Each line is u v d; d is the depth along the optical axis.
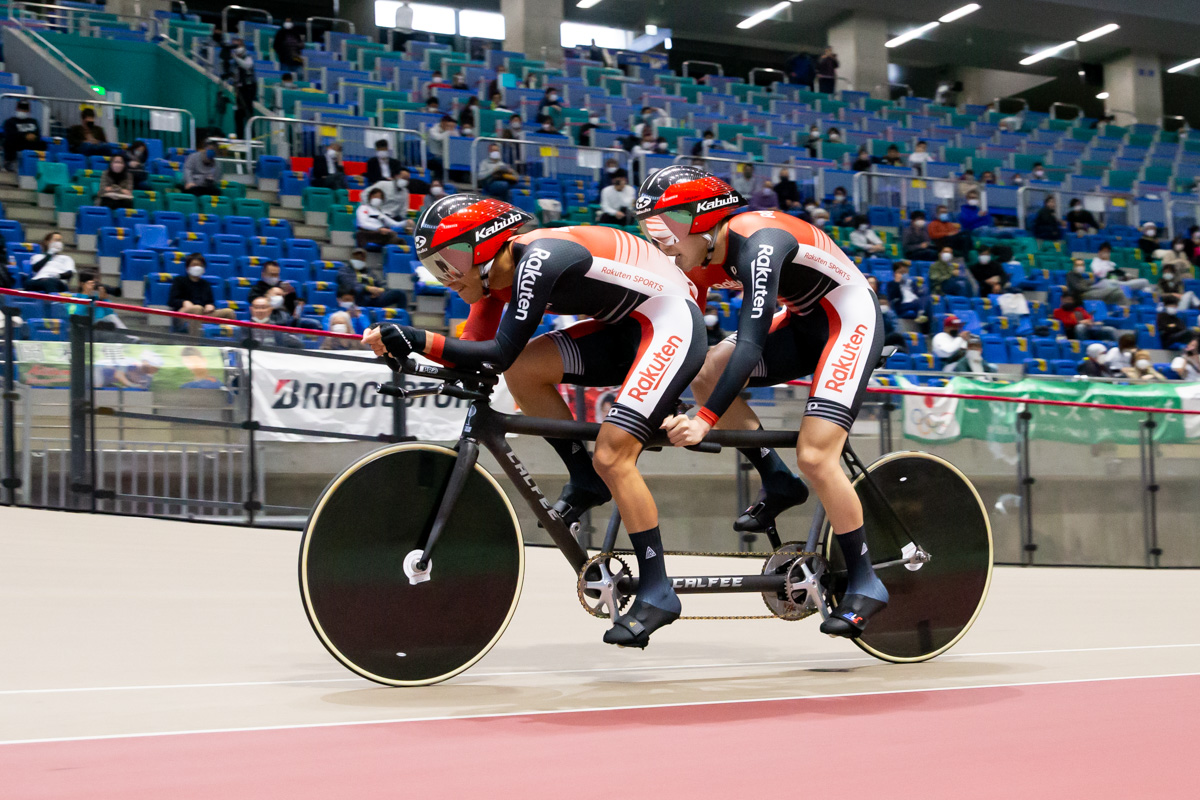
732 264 2.63
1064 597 4.77
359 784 1.58
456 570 2.52
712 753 1.80
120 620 3.23
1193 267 14.02
